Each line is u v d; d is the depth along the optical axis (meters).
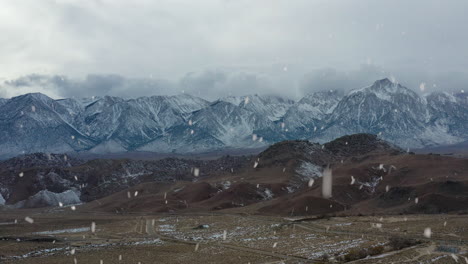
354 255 81.06
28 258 95.12
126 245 109.75
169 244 109.50
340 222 138.38
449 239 94.88
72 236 129.75
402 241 92.12
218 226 144.75
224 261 84.12
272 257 85.94
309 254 86.62
